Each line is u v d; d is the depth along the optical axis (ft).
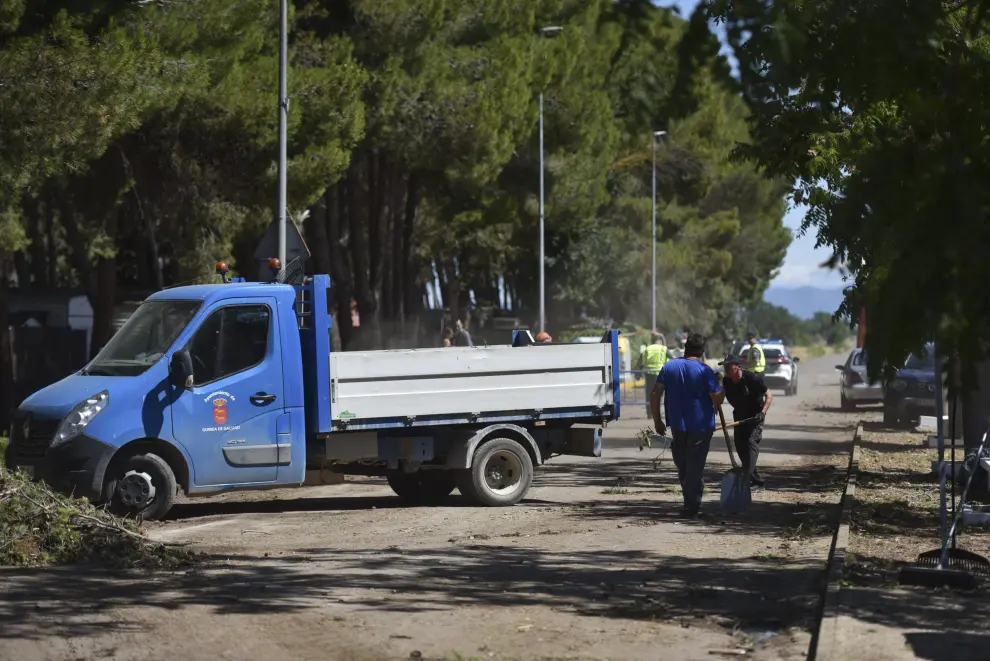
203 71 81.82
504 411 55.93
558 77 147.23
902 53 21.91
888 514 49.42
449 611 30.83
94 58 64.08
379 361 53.42
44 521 39.34
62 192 99.45
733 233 272.92
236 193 96.17
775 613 30.68
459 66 126.41
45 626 28.84
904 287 21.91
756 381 60.64
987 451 56.08
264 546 42.96
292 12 101.35
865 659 24.38
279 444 51.60
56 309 145.28
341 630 28.60
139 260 150.00
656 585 34.73
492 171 126.82
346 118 98.37
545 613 30.60
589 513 52.24
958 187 21.88
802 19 17.70
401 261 156.15
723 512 51.96
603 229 216.13
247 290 51.60
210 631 28.50
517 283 236.22
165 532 46.75
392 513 53.06
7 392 94.27
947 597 31.09
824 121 26.25
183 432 49.70
